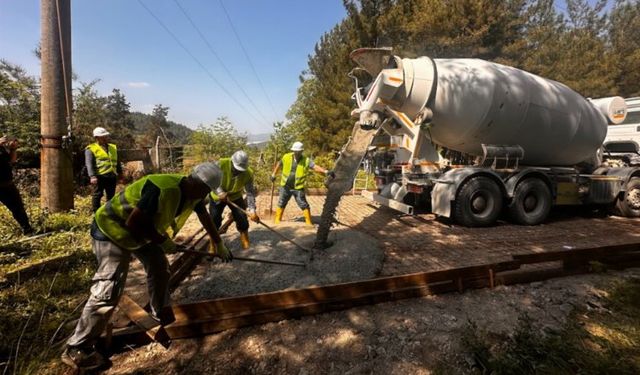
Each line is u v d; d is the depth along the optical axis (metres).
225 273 3.60
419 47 14.07
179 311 2.63
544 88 6.40
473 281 3.48
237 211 4.33
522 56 15.25
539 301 3.28
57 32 5.79
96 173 5.59
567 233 5.80
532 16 16.25
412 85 5.79
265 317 2.82
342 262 3.88
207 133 13.03
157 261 2.48
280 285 3.35
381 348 2.54
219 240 2.91
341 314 2.99
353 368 2.34
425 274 3.31
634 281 3.64
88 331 2.23
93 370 2.27
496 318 2.97
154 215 2.19
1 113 9.05
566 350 2.42
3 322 2.72
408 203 7.10
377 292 3.14
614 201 7.47
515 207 6.23
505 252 4.70
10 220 5.20
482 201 6.03
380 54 5.92
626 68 19.55
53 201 6.04
